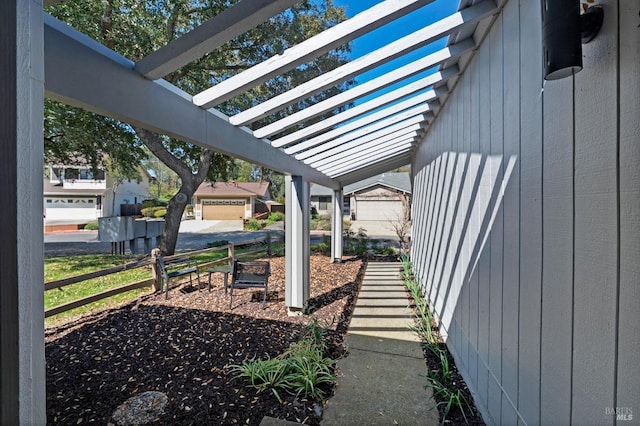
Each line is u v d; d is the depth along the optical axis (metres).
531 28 1.58
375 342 3.37
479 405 2.30
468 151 2.74
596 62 1.09
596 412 1.10
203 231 18.52
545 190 1.46
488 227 2.22
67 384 2.54
